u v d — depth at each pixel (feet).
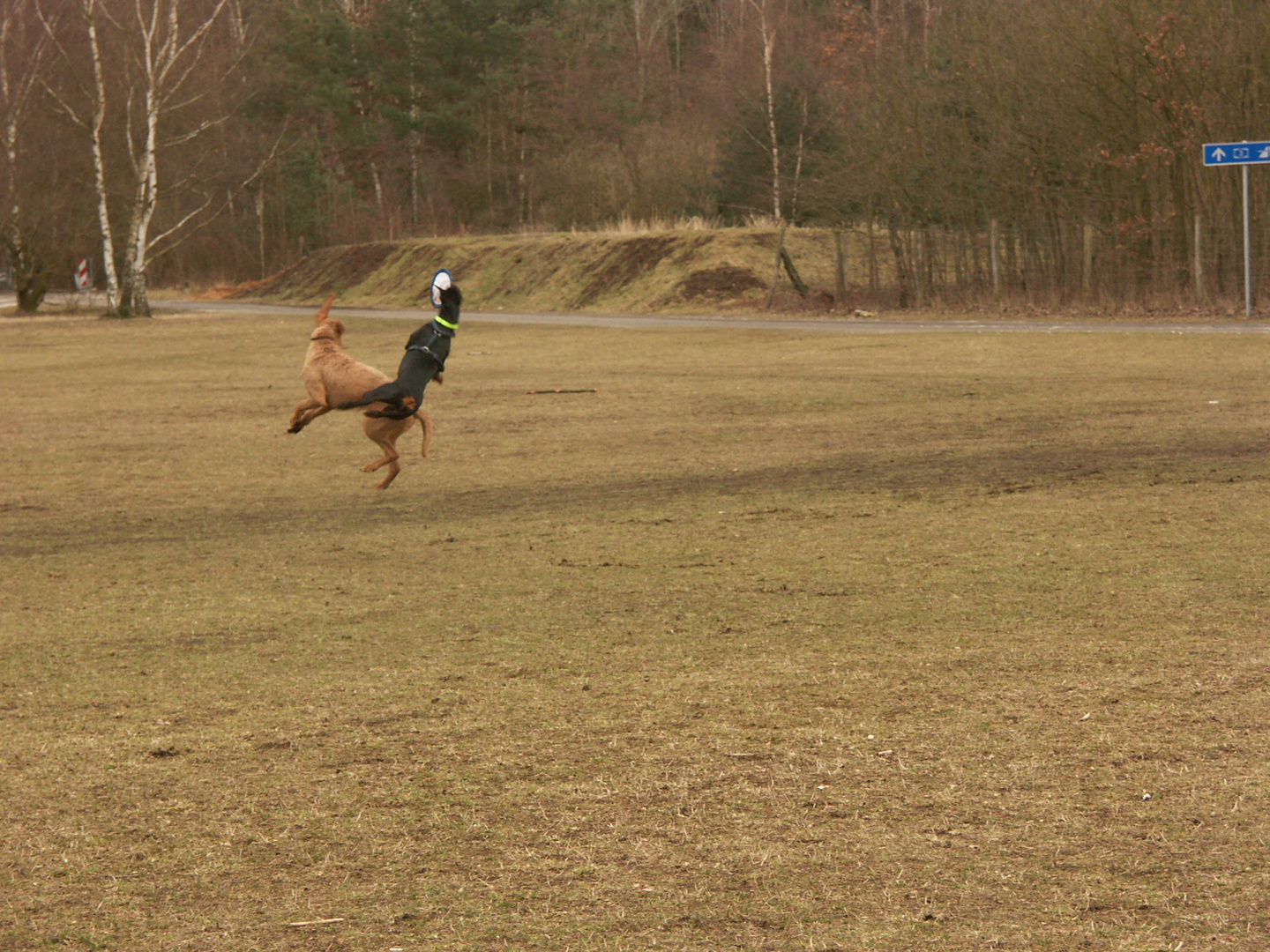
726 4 363.15
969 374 84.33
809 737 20.42
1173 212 125.90
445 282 34.12
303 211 322.55
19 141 219.41
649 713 21.99
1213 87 122.72
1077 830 16.48
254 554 39.19
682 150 245.24
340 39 330.54
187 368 117.19
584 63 298.76
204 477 55.83
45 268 227.81
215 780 19.58
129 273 211.82
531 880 15.67
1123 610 27.55
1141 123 127.13
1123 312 125.29
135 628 30.35
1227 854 15.65
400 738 21.24
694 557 35.70
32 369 120.16
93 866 16.56
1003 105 141.08
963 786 18.08
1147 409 63.57
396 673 25.39
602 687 23.72
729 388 82.64
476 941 14.19
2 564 39.04
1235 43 121.49
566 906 14.96
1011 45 140.26
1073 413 63.77
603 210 248.32
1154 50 122.01
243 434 70.03
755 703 22.26
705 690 23.18
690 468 52.70
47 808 18.63
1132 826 16.53
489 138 305.32
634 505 44.78
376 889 15.60
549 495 47.98
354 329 166.61
